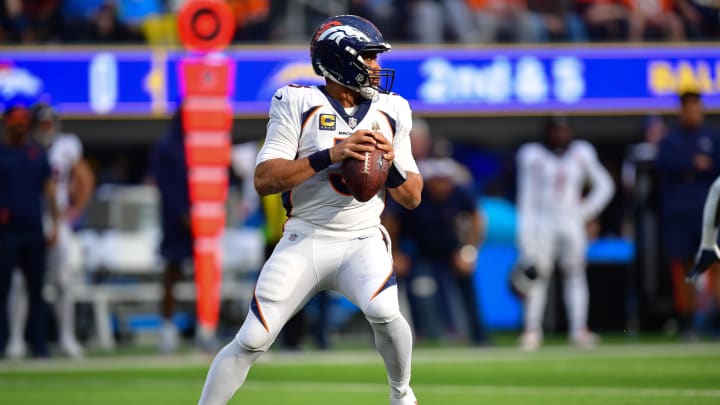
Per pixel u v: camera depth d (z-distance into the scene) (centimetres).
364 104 1750
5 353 4159
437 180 4212
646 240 4862
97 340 4616
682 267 4244
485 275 5150
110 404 2575
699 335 4762
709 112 5522
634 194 4888
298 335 4091
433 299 4719
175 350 4256
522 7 5728
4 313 3884
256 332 1680
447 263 4278
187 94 3959
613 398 2528
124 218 4834
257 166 1705
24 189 3800
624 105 5484
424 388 2819
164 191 3938
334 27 1728
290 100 1725
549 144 4231
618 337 4750
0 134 5147
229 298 4703
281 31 5756
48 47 5206
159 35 5644
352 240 1719
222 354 1703
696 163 4141
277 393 2744
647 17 5694
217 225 3962
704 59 5512
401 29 5784
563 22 5684
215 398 1698
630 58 5494
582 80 5472
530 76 5447
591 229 4919
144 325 4800
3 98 5172
